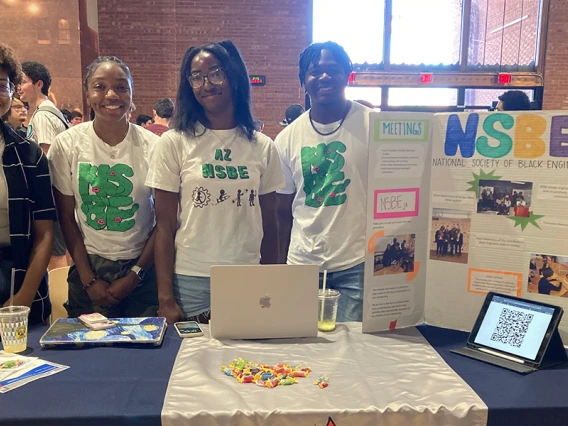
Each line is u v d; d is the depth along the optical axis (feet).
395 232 5.10
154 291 6.34
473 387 3.92
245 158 5.79
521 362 4.36
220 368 4.17
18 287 5.29
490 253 5.04
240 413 3.47
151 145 6.33
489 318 4.79
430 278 5.35
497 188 4.94
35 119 9.39
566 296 4.74
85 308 6.20
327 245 6.21
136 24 22.82
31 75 9.82
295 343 4.78
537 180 4.78
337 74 6.08
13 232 5.26
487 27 23.61
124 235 6.11
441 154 5.16
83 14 19.86
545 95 23.62
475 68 23.90
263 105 23.62
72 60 18.86
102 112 5.94
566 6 22.90
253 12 23.03
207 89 5.54
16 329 4.40
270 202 6.15
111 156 6.10
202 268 5.67
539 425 3.63
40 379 3.92
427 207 5.26
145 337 4.64
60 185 6.06
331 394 3.74
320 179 6.24
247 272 4.78
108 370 4.09
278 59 23.36
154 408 3.50
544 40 23.27
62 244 6.52
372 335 5.07
